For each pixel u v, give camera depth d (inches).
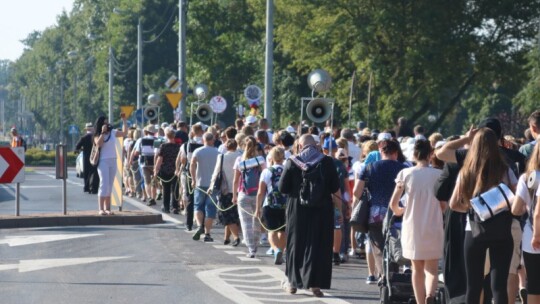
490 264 774.5
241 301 978.7
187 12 5511.8
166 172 1940.2
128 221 1718.8
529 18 4033.0
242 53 5615.2
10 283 1073.5
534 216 732.0
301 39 4151.1
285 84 5226.4
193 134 1718.8
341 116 4446.4
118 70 7509.8
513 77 4074.8
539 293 748.0
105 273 1154.0
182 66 3614.7
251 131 1540.4
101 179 1739.7
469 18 4005.9
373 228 1026.1
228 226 1460.4
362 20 3873.0
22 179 1684.3
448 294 847.1
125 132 2236.7
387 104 3914.9
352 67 4138.8
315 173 1010.1
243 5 5482.3
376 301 995.3
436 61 3828.7
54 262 1234.0
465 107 7017.7
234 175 1354.6
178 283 1088.8
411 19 3848.4
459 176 781.3
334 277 1173.7
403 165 1029.2
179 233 1600.6
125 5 7564.0
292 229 1027.3
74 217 1689.2
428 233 877.8
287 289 1040.2
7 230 1594.5
